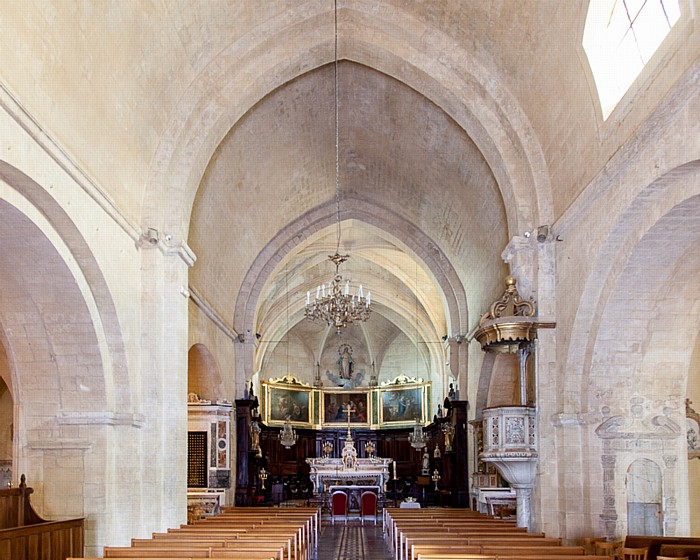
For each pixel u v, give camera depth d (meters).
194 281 20.19
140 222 15.91
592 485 14.51
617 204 12.49
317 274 34.69
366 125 21.66
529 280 16.69
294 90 19.22
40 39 10.64
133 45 13.34
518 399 24.09
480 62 16.80
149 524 15.23
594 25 12.98
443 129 19.70
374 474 30.95
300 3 16.45
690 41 9.80
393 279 34.38
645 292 13.45
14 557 11.55
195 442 22.34
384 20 16.81
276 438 37.72
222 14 15.35
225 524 15.89
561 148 15.40
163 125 16.16
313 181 24.47
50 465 14.40
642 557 11.48
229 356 25.25
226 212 21.25
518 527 15.22
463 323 26.48
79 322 13.79
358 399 40.50
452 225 23.94
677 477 14.46
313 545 18.22
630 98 11.80
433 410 37.19
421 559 9.97
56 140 11.26
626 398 14.58
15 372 14.32
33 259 12.52
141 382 15.55
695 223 11.70
